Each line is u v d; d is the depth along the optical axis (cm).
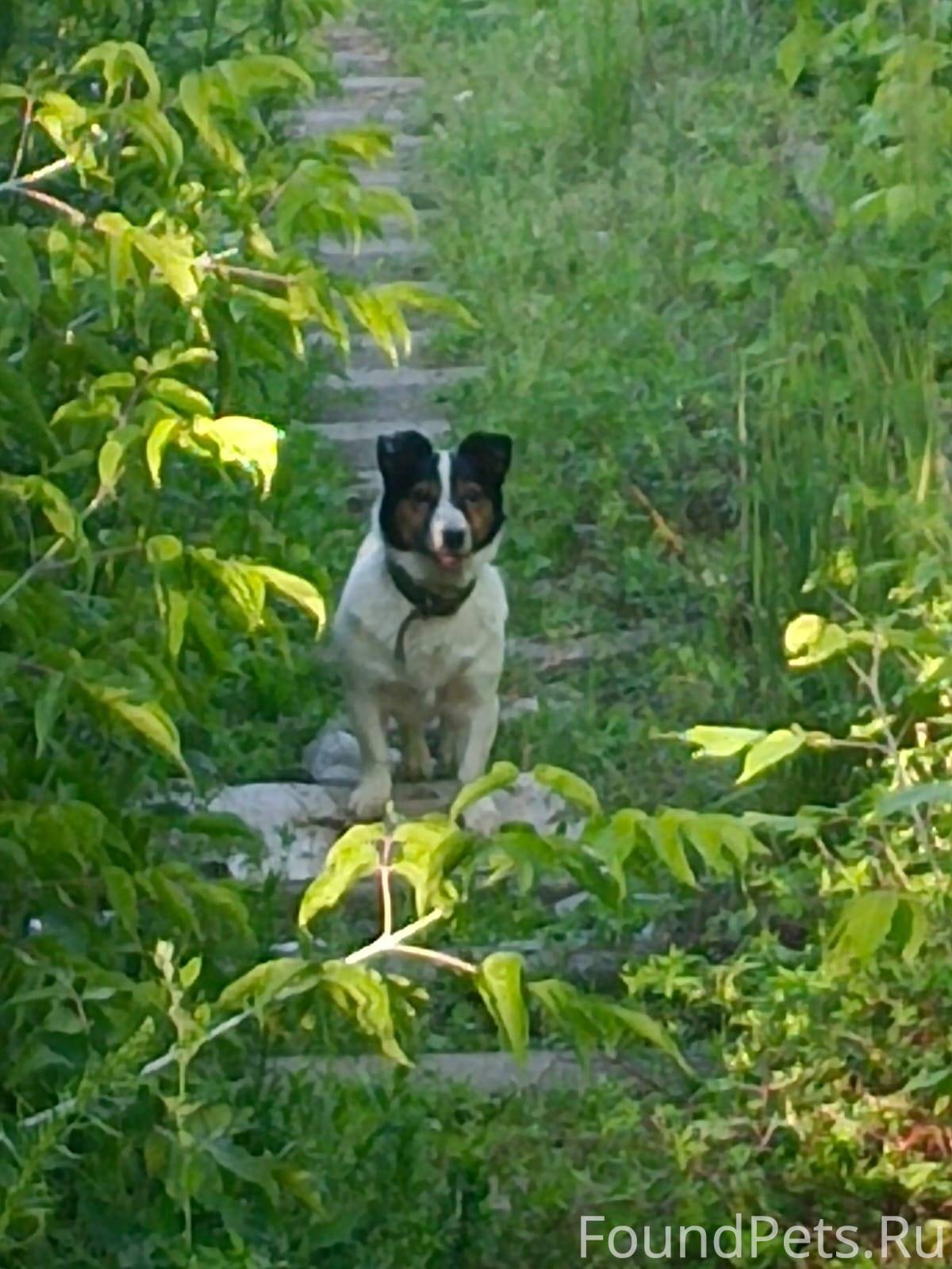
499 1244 417
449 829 357
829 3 615
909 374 536
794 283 559
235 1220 376
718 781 499
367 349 661
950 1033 434
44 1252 380
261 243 396
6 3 412
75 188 411
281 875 475
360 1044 442
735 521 588
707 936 479
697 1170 426
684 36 777
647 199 691
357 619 523
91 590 391
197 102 382
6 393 379
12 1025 375
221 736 505
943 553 488
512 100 773
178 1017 362
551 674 564
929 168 536
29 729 384
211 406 386
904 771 426
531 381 621
